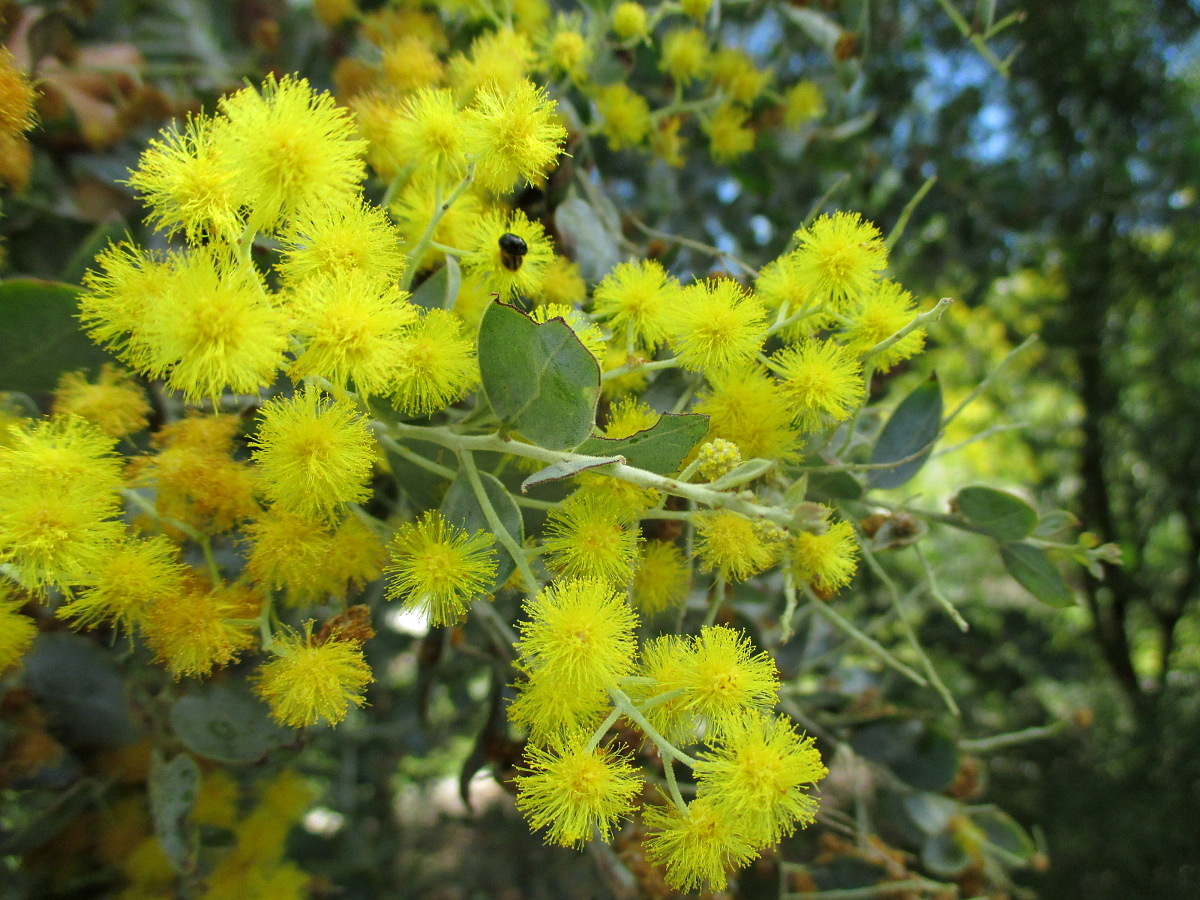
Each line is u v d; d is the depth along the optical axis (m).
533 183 0.09
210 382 0.07
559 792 0.07
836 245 0.09
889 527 0.11
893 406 0.13
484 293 0.10
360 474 0.08
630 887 0.13
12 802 0.15
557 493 0.09
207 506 0.08
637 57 0.17
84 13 0.14
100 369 0.09
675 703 0.08
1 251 0.11
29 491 0.07
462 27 0.14
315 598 0.09
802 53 0.22
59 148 0.14
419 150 0.09
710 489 0.08
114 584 0.08
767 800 0.07
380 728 0.25
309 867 0.24
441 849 0.35
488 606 0.13
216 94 0.15
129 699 0.12
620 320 0.09
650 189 0.20
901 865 0.14
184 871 0.11
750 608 0.16
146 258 0.08
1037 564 0.11
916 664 0.26
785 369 0.09
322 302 0.07
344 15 0.15
